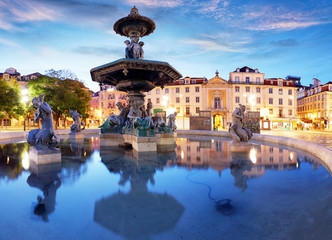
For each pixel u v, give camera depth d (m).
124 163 4.22
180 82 48.56
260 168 3.73
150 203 2.24
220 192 2.55
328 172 3.41
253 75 48.66
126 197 2.40
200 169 3.69
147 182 2.96
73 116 9.67
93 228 1.75
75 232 1.70
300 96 64.44
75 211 2.06
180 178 3.14
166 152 5.67
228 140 9.54
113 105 59.50
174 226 1.77
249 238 1.60
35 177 3.21
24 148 6.59
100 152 5.68
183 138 10.88
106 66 6.75
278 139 7.69
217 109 46.34
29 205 2.20
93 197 2.41
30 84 25.20
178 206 2.16
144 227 1.76
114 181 3.01
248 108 47.06
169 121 10.03
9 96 26.62
